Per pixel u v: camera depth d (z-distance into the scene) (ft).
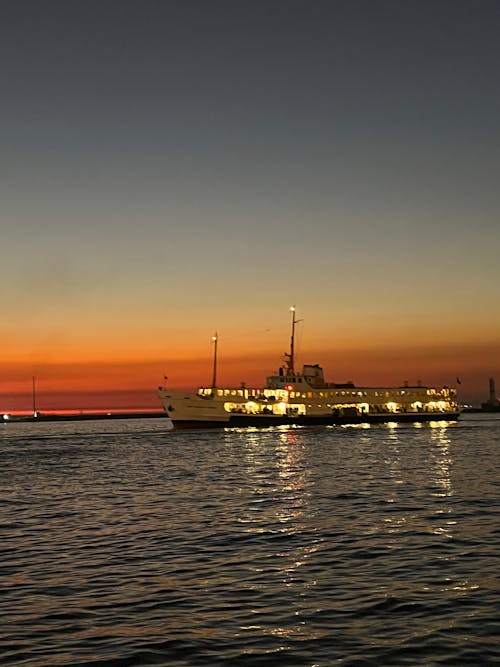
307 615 72.49
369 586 83.15
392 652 61.62
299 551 103.71
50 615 74.08
